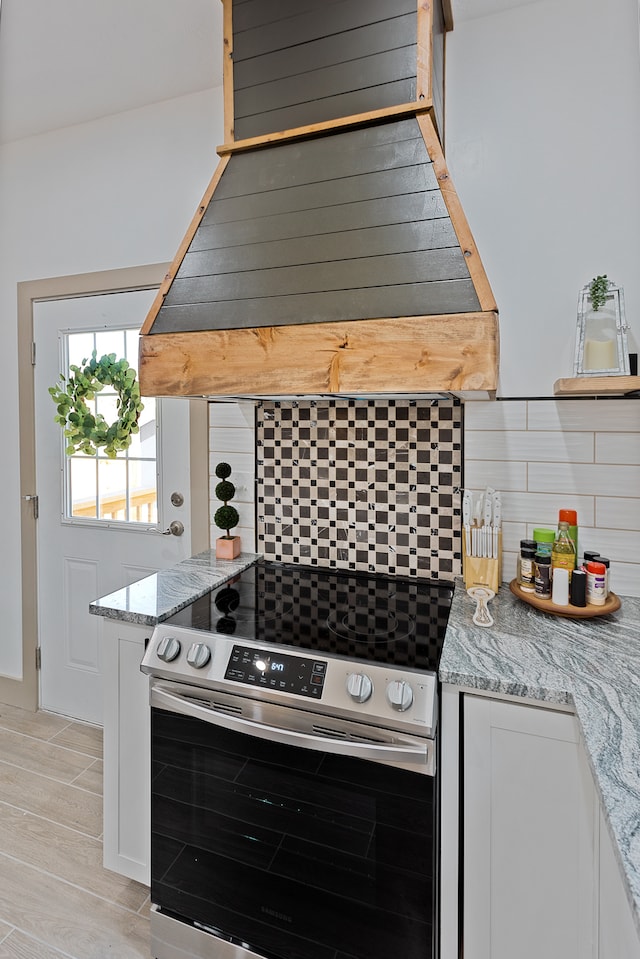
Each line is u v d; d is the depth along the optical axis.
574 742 1.05
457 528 1.73
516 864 1.10
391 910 1.15
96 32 1.76
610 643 1.25
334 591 1.66
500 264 1.66
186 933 1.36
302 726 1.18
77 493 2.44
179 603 1.51
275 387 1.30
